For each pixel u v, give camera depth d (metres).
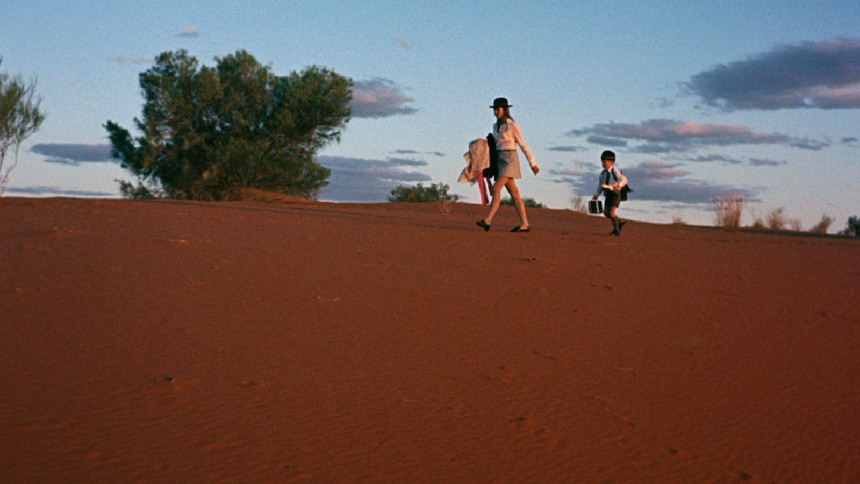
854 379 5.16
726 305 7.37
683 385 4.78
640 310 6.86
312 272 7.50
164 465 3.13
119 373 4.20
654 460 3.61
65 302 5.67
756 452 3.81
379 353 4.94
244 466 3.18
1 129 17.91
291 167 39.62
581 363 5.07
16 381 3.97
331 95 39.38
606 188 14.12
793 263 11.07
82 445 3.27
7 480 2.91
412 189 52.22
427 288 7.11
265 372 4.40
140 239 8.99
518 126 12.90
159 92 38.09
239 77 39.81
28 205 13.91
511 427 3.86
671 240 13.96
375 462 3.33
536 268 8.74
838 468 3.69
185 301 5.94
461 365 4.83
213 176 37.34
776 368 5.30
